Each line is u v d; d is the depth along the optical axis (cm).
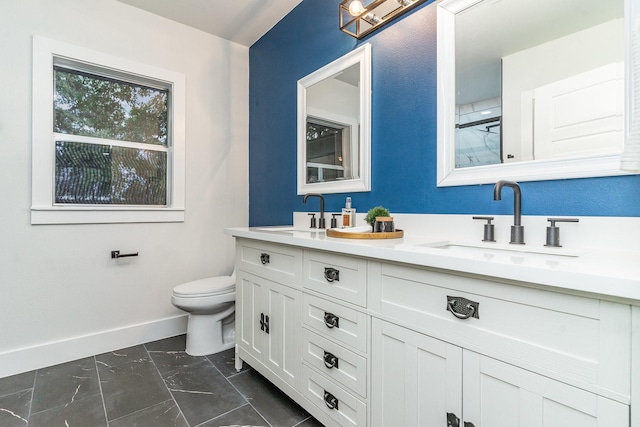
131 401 147
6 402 146
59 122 190
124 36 208
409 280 92
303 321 131
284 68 227
